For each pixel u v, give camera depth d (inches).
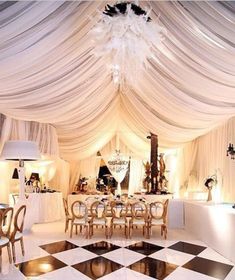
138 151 402.3
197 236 254.1
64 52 152.8
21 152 223.0
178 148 372.5
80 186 401.4
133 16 110.8
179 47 153.7
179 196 371.6
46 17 123.4
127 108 326.3
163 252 202.4
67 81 187.0
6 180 296.0
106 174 422.9
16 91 175.0
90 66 186.9
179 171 377.1
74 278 150.6
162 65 182.1
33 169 351.9
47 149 302.7
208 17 126.2
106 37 119.1
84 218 251.1
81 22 138.7
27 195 294.5
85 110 270.5
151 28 116.0
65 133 331.0
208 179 272.4
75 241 235.5
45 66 156.6
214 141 290.5
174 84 203.8
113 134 404.2
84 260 182.2
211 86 180.4
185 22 136.5
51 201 342.6
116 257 189.2
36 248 212.1
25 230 269.1
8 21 114.1
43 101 204.1
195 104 222.2
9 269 164.6
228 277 152.9
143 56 123.0
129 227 250.5
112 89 271.3
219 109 225.3
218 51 141.8
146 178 363.3
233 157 243.4
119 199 291.3
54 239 242.5
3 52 129.1
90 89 225.3
